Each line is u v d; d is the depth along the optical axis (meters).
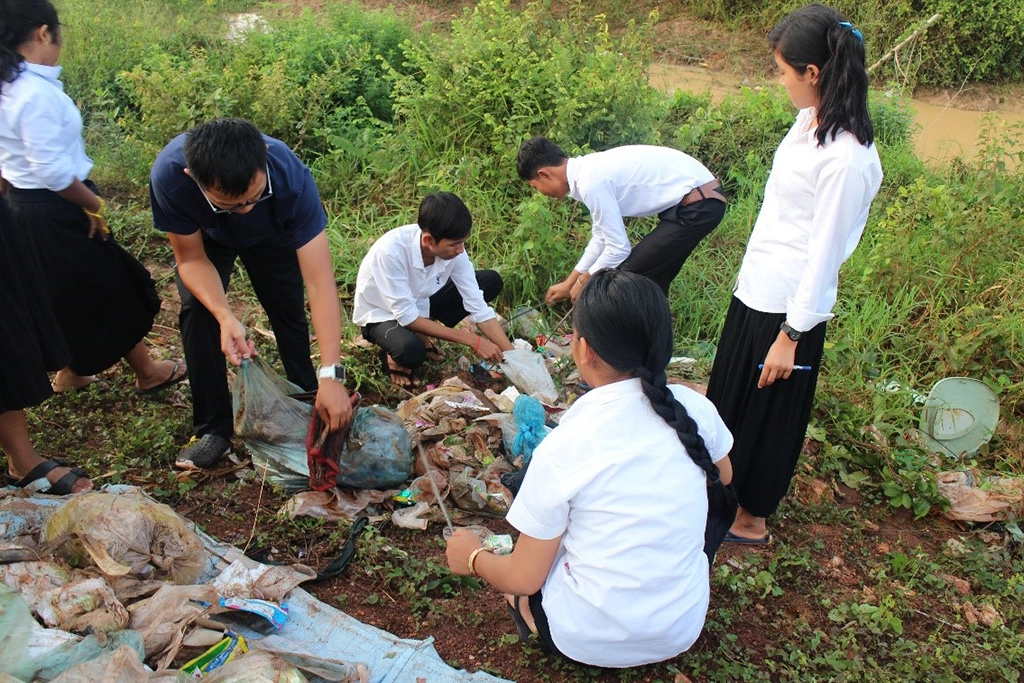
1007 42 10.39
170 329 4.61
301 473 3.34
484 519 3.38
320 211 3.20
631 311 2.17
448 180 5.85
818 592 3.25
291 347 3.80
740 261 5.50
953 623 3.16
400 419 3.53
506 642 2.83
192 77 6.38
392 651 2.70
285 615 2.75
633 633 2.36
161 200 2.97
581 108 6.04
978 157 7.29
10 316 2.89
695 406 2.43
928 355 4.95
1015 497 3.74
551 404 4.11
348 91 7.05
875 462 3.99
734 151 6.96
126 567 2.59
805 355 3.01
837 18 2.63
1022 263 5.32
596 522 2.27
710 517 2.56
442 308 4.52
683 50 11.64
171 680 2.18
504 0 7.19
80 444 3.59
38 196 3.31
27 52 3.17
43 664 2.24
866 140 2.69
